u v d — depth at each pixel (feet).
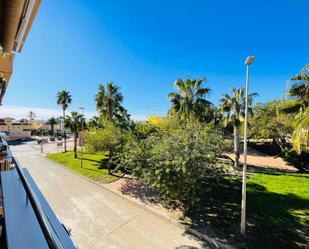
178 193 25.63
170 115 62.18
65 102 110.52
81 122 78.84
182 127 38.01
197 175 24.49
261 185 39.73
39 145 137.39
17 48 7.73
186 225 24.67
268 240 21.18
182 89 54.54
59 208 30.58
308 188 37.42
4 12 5.52
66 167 60.29
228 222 25.21
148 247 21.01
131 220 26.73
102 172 51.31
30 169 59.26
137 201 32.53
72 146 129.29
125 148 36.24
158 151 27.76
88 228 24.77
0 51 8.18
